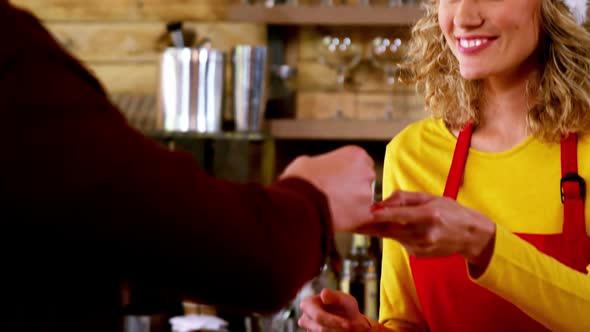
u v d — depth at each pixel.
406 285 1.53
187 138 2.92
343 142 2.99
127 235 0.60
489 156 1.46
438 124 1.58
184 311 2.48
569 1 1.46
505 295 1.12
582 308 1.12
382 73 2.91
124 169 0.61
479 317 1.39
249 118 2.64
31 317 0.68
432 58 1.57
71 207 0.59
